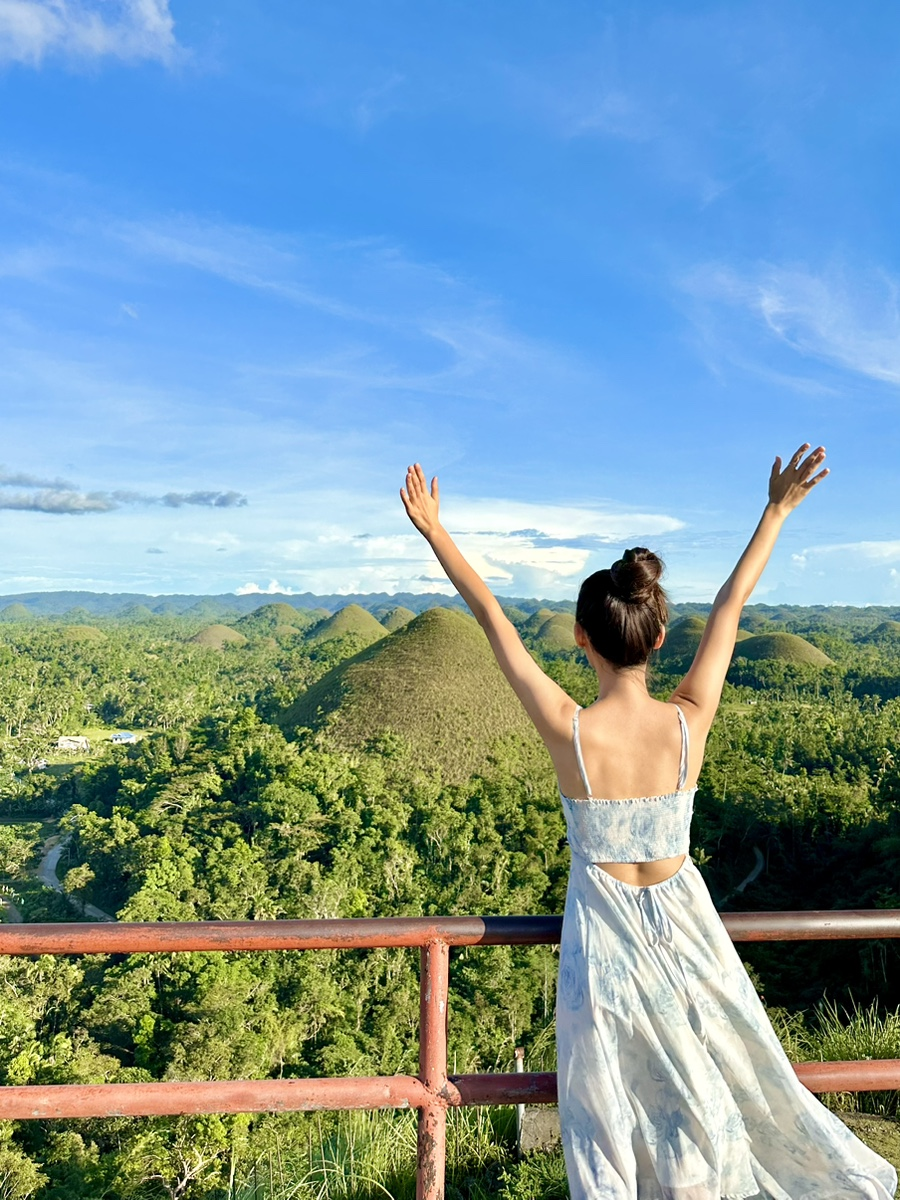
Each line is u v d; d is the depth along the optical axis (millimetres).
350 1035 26391
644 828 1851
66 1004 27891
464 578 1964
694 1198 1700
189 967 27688
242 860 44094
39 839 67250
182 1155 15453
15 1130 18203
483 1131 3908
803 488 2186
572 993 1813
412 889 42312
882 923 2162
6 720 118688
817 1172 1815
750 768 58094
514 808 53844
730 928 2127
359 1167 3672
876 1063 2205
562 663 90625
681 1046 1765
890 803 44844
